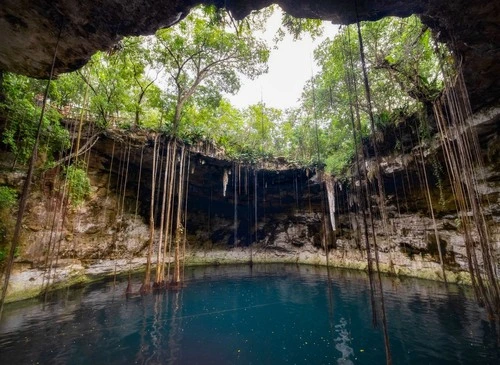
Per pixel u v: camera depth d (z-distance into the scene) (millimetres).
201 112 16672
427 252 13891
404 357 5727
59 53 5719
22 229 10203
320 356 6051
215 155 17656
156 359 5875
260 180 21188
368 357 5867
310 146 20844
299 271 19172
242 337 7254
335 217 20594
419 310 8672
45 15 4848
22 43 5449
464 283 11484
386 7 5270
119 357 5914
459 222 11961
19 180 10086
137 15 5000
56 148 11352
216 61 13836
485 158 10242
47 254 10367
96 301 10273
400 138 12820
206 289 13234
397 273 15070
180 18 5371
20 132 9266
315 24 7164
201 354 6191
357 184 16594
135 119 14891
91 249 14469
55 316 8391
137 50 12547
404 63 9586
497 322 6492
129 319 8406
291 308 10062
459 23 5586
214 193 22438
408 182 13430
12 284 9523
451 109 7312
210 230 24312
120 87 12539
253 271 19469
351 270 18109
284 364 5719
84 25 5098
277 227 25703
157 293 11609
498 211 9859
